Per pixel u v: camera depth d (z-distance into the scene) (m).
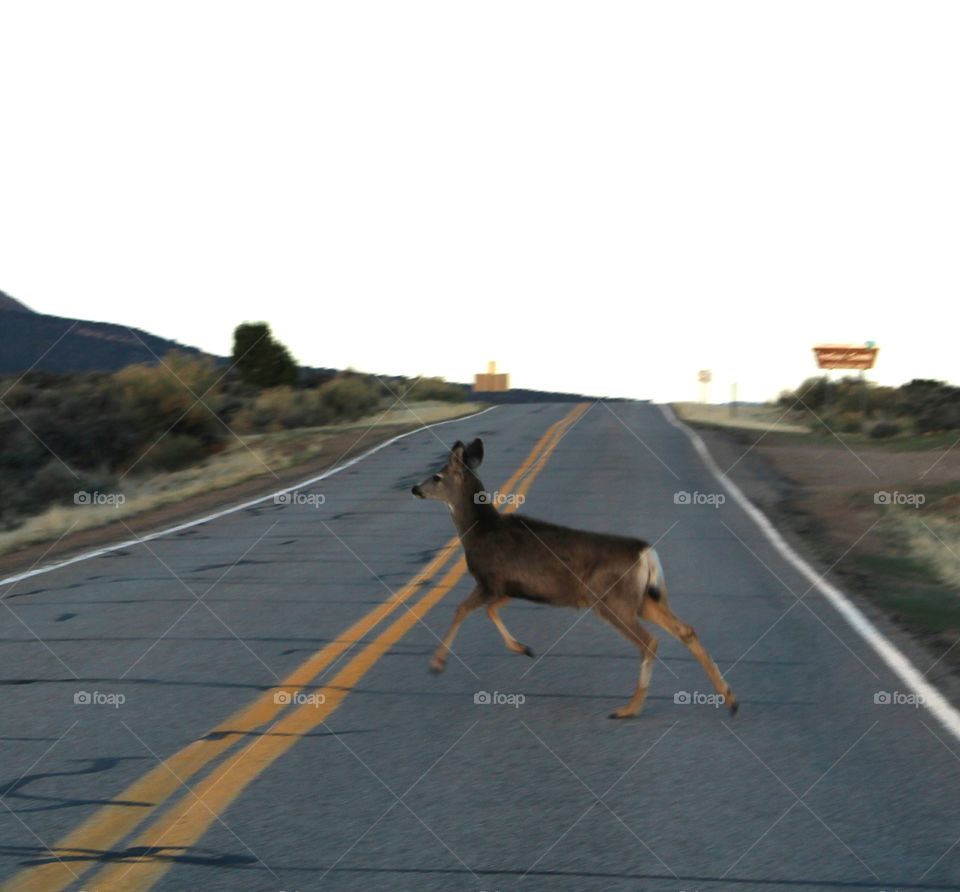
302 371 74.81
